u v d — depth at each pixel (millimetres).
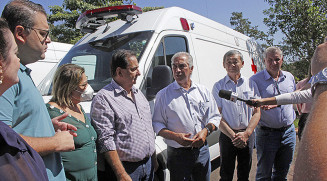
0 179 1027
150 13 4035
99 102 2357
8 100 1401
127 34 3758
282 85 3562
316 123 760
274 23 10375
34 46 1653
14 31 1579
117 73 2455
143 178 2547
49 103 2168
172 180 2840
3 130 1104
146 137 2492
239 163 3471
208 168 2916
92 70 3689
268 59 3510
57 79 2189
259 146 3523
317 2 9930
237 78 3416
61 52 7520
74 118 2160
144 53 3367
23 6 1599
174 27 3936
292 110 3514
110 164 2268
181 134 2582
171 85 2861
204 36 4578
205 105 2859
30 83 1583
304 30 9672
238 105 3311
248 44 6516
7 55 1170
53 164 1728
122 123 2375
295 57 10688
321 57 895
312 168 687
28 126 1523
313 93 886
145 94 3186
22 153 1138
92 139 2227
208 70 4410
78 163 2088
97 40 3996
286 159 3471
